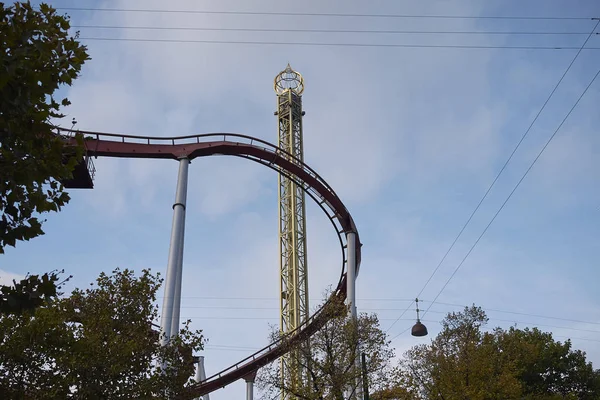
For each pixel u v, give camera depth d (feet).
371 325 145.48
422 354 166.20
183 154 204.33
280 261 318.24
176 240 183.11
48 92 48.14
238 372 245.45
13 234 49.16
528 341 261.24
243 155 222.69
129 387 96.48
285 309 309.22
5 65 43.11
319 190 231.50
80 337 96.73
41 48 46.98
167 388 104.27
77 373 91.45
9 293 48.39
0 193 48.34
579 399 255.50
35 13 49.47
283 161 226.17
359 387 143.84
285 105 355.15
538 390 241.14
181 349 109.09
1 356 87.92
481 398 151.02
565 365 254.06
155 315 110.32
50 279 49.98
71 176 51.85
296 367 139.74
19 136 48.80
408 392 144.66
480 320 172.96
